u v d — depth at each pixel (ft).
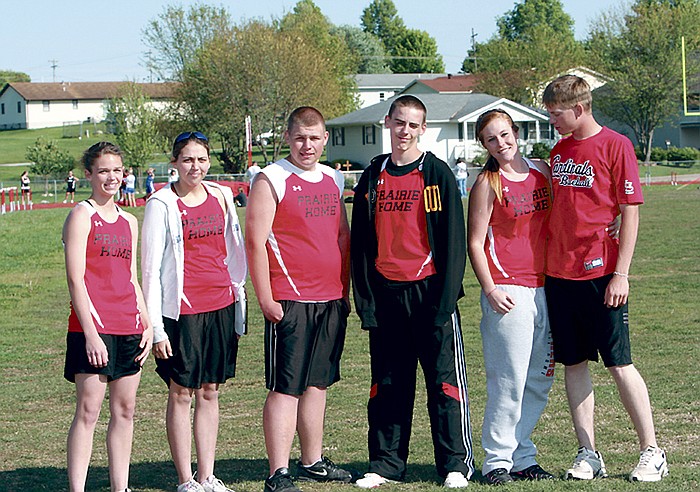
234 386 31.35
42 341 41.37
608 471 19.76
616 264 18.69
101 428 26.35
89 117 394.73
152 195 18.84
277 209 19.04
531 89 242.58
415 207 18.93
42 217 117.80
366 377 31.68
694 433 22.49
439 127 205.87
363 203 19.36
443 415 19.26
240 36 194.80
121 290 18.08
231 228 19.30
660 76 198.70
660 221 84.99
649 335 36.78
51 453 23.62
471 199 19.24
